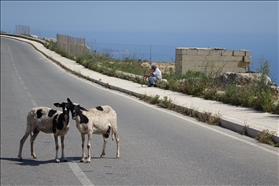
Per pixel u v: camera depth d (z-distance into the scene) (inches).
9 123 619.5
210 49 1314.0
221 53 1320.1
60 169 373.4
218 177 339.0
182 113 658.8
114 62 1565.0
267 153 416.8
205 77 911.7
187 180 332.5
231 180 331.0
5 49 2598.4
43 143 494.9
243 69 1337.4
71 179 342.6
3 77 1285.7
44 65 1737.2
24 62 1860.2
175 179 335.3
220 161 387.5
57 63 1798.7
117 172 358.3
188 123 580.1
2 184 336.2
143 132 524.1
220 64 1322.6
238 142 465.1
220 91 797.9
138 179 337.4
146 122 590.2
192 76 1016.2
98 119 385.1
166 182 328.2
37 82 1157.1
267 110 612.7
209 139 481.1
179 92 871.1
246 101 671.8
